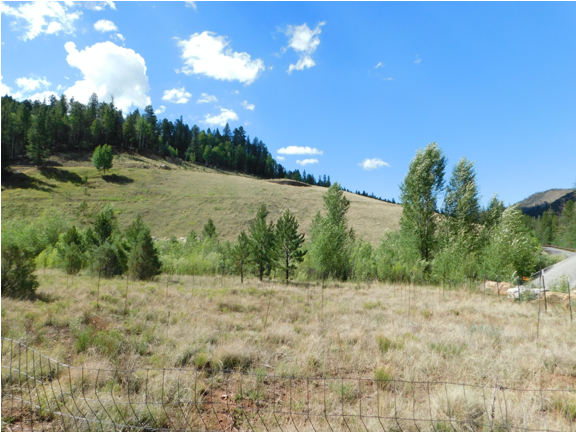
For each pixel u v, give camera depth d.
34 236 20.98
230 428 3.39
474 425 3.46
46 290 9.89
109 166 78.44
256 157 154.25
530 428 3.31
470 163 25.69
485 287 17.36
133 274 15.09
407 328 7.29
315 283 19.56
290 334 6.57
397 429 3.38
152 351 5.43
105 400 3.67
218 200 68.06
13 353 4.67
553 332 7.15
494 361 5.22
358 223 61.22
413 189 25.97
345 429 3.39
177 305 9.08
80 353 5.08
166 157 115.19
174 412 3.63
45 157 80.19
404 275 22.27
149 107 132.00
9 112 87.88
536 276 19.95
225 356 5.18
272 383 4.57
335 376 4.79
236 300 10.48
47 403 3.53
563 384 4.50
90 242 20.36
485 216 25.91
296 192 81.69
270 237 20.45
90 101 119.44
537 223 94.69
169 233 52.88
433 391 4.26
